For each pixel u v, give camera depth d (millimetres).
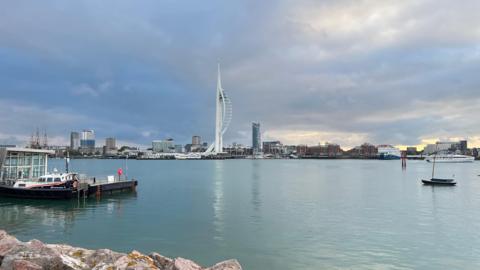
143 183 106562
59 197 65625
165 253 32344
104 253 21031
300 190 86250
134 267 18516
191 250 33156
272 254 31969
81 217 49469
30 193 65625
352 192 81938
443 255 32250
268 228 42062
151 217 49062
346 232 40250
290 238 37406
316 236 38344
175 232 40000
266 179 124312
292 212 53406
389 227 43125
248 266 28922
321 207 58531
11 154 71750
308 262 29859
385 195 76375
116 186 77938
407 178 128625
